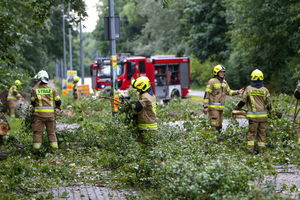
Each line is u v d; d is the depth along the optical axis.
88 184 9.21
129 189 8.60
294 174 9.97
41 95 12.79
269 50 40.88
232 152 12.12
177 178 7.28
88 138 13.88
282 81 39.31
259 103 12.66
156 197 7.69
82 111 23.11
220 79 14.24
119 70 36.19
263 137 12.77
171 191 7.36
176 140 12.21
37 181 9.38
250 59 43.94
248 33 40.19
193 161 9.13
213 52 60.28
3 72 15.21
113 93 19.12
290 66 37.94
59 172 10.03
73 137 14.20
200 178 6.95
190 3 60.25
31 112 12.95
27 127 13.34
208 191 7.05
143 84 11.80
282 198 7.05
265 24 39.12
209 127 13.67
